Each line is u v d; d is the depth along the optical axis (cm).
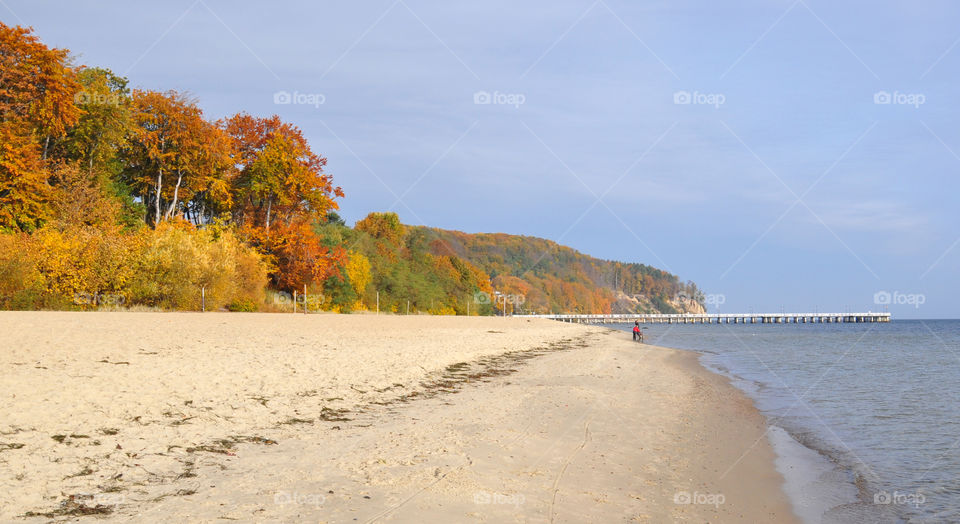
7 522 583
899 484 951
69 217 3894
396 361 1969
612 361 2694
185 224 4675
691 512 757
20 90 3869
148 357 1553
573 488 809
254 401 1214
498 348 2956
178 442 903
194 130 4941
